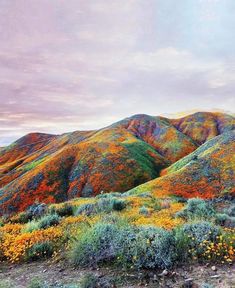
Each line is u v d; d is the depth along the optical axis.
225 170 52.94
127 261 6.44
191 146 124.38
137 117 162.62
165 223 9.45
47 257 7.80
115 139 115.06
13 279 6.48
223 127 143.00
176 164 83.50
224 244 6.67
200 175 53.41
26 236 8.90
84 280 5.59
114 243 6.80
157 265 6.18
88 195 76.44
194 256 6.43
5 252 8.06
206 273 5.77
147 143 123.69
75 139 149.50
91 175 83.50
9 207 75.62
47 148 153.50
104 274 6.09
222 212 17.23
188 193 49.41
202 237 7.00
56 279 6.16
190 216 11.25
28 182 82.94
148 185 54.19
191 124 152.38
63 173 87.31
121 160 90.19
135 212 13.72
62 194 79.19
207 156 59.41
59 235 8.91
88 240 7.05
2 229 11.19
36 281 5.73
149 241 6.59
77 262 6.83
